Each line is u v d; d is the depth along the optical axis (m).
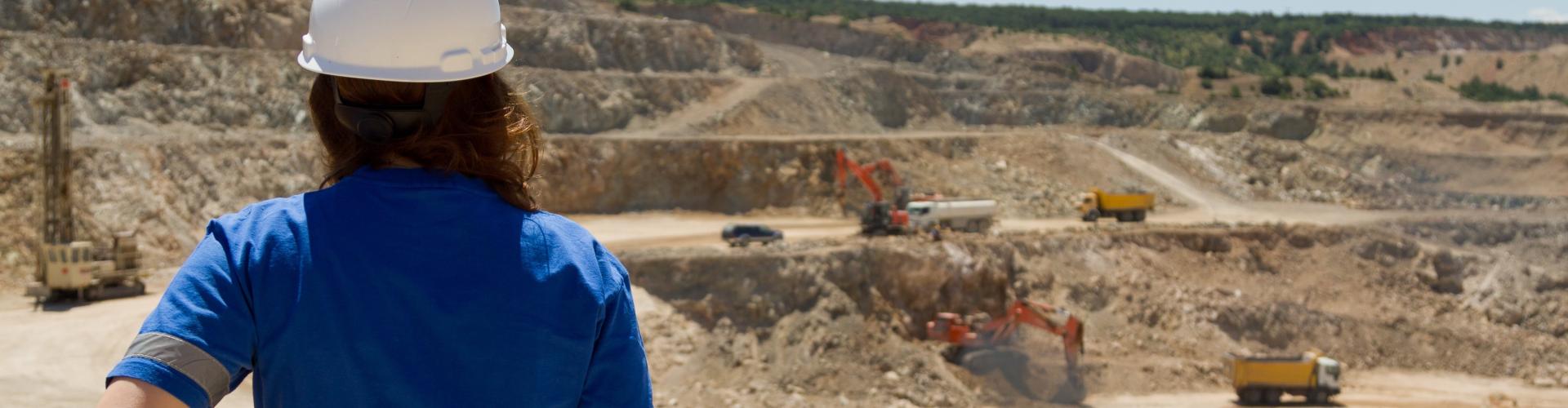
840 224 70.00
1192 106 114.56
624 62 92.81
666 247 56.03
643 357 3.02
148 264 51.03
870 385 49.12
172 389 2.49
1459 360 63.84
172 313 2.58
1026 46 146.62
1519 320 70.06
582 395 2.88
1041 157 89.19
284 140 63.09
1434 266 74.31
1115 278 64.44
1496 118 113.88
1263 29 187.00
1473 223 82.38
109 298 44.88
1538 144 111.31
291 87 70.62
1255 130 112.75
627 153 71.75
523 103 3.24
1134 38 174.12
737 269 53.09
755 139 75.81
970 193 79.19
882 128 93.06
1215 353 59.84
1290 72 162.75
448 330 2.67
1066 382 52.34
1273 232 74.25
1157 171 93.69
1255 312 63.84
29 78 61.88
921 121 100.19
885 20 151.25
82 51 65.25
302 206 2.81
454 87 3.01
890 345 53.28
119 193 54.44
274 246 2.71
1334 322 65.00
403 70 2.94
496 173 3.02
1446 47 191.12
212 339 2.58
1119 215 75.25
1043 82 122.19
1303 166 100.38
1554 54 184.88
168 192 56.38
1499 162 105.44
